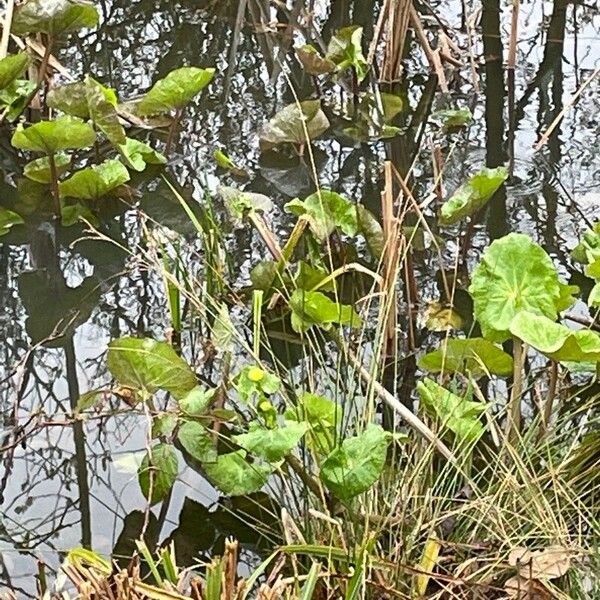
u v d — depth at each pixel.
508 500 1.11
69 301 1.53
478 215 1.74
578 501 1.10
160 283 1.56
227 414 1.20
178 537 1.15
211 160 1.86
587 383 1.33
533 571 1.02
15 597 1.01
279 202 1.76
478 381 1.33
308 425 1.10
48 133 1.58
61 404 1.32
